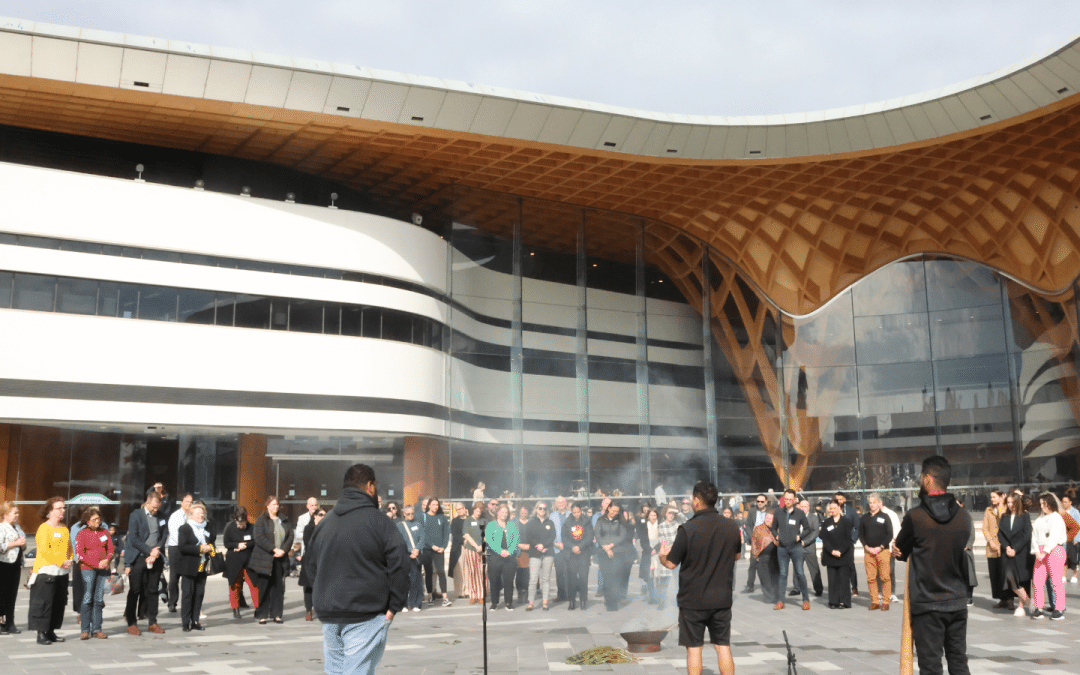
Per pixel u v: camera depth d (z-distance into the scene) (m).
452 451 30.81
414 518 17.45
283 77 23.89
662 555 7.90
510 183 32.53
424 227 33.31
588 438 34.44
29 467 24.67
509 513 16.70
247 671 9.99
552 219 35.16
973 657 10.37
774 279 39.00
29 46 21.64
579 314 35.12
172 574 16.56
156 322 24.83
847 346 39.50
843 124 28.59
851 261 38.78
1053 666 9.73
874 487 38.16
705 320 38.78
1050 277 36.12
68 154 27.09
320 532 5.91
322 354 27.08
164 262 25.11
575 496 33.53
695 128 28.62
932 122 27.78
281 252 26.80
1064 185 33.00
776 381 39.53
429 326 29.89
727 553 7.86
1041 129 28.75
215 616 16.11
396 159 29.55
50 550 12.45
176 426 25.41
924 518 6.42
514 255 33.78
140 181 24.94
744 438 38.66
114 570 20.31
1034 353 36.91
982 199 35.22
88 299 24.05
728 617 7.86
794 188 33.91
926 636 6.38
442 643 12.16
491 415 32.28
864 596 17.70
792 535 16.03
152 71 22.89
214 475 29.30
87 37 21.89
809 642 11.84
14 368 22.88
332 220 27.73
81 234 24.00
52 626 12.52
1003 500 15.57
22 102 24.33
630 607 16.70
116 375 24.11
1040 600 14.11
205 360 25.36
